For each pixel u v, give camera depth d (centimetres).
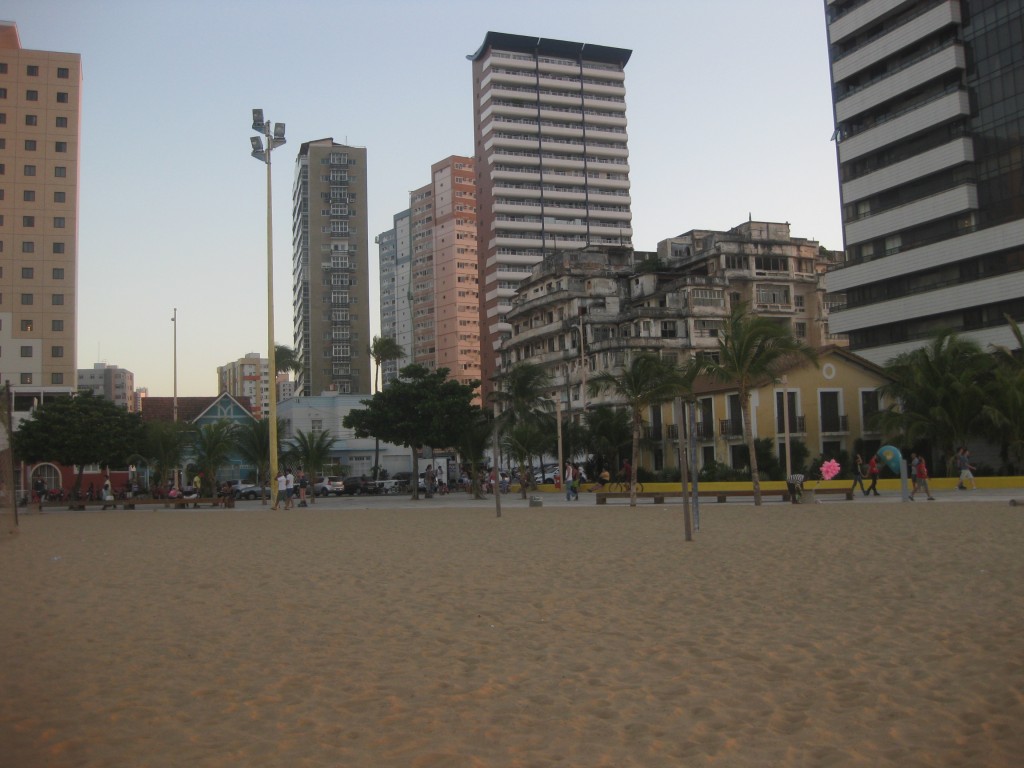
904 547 1614
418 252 17362
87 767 529
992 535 1775
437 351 16688
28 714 645
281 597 1199
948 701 637
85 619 1046
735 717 614
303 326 14612
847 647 816
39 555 1916
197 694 696
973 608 984
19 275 9669
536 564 1523
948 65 6812
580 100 14100
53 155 9906
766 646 830
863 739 562
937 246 6900
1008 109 6525
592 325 8706
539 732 589
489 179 13675
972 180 6738
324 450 5038
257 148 4244
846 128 7862
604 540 1973
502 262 13375
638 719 614
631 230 14150
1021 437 4809
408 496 6406
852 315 7656
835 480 4747
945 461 5275
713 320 8588
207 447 5509
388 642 888
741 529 2169
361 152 14638
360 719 623
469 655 822
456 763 530
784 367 5572
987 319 6650
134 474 7950
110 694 700
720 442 5825
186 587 1317
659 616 998
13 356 9562
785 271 9156
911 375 5212
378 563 1597
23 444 5791
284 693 697
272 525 2881
